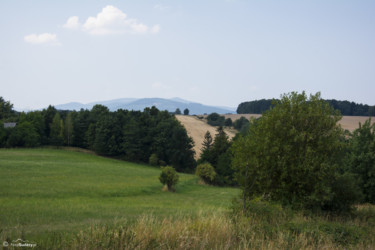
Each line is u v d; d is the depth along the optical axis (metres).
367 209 19.44
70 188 36.50
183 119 163.88
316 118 18.39
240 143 16.05
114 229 8.42
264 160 15.77
